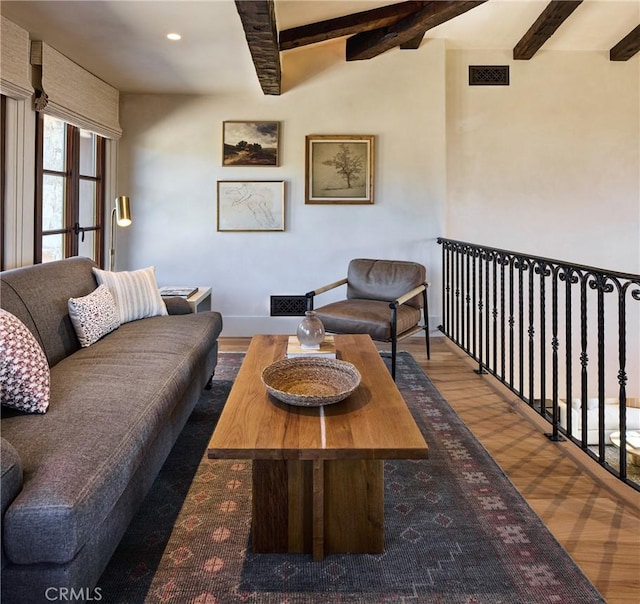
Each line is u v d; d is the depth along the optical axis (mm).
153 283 3270
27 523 1138
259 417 1625
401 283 3857
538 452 2379
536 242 4980
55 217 3631
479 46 4809
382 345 4469
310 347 2121
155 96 4574
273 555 1640
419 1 3725
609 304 5051
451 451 2387
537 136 4910
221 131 4621
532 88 4879
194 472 2189
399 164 4676
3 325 1656
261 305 4797
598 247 4988
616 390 5094
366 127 4645
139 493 1663
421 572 1557
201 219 4695
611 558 1621
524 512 1878
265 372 1872
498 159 4926
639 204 4945
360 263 4090
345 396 1692
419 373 3639
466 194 4941
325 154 4656
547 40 4664
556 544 1688
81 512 1188
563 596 1452
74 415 1623
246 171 4668
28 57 3080
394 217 4719
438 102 4633
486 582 1511
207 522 1817
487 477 2143
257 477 1637
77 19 2908
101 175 4391
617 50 4734
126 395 1832
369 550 1646
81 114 3754
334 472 1625
